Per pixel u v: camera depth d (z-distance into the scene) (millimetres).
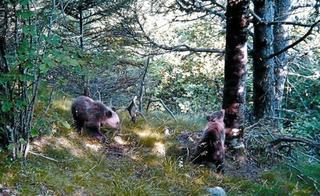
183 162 5797
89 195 4457
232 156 6191
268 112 9297
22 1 3857
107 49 9266
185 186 5172
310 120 11656
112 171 5145
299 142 7137
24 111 4551
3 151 4582
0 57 4246
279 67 11844
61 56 4066
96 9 9281
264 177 5906
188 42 13992
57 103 6695
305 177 6156
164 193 4914
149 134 6391
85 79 7684
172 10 10086
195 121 7848
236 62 6027
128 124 6652
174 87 16375
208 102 15930
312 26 7426
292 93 15047
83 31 9023
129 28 9461
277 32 11648
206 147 5707
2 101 4387
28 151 4750
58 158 5016
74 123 5992
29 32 3930
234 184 5520
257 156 6672
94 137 5855
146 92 13883
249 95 14727
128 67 10438
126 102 10219
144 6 9844
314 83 14648
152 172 5359
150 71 14312
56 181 4480
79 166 4977
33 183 4312
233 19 5930
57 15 4633
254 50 8961
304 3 11859
